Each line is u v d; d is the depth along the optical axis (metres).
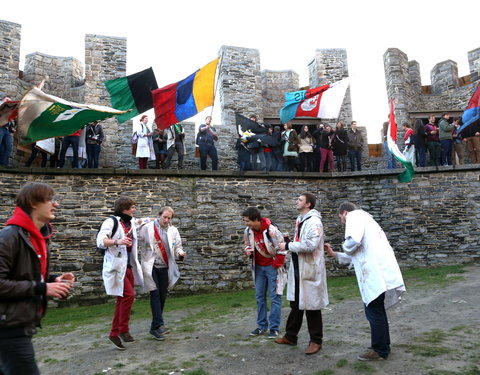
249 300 7.72
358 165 12.12
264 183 10.63
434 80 16.08
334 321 5.47
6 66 11.41
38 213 2.40
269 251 4.91
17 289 2.11
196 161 12.62
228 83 13.45
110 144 12.23
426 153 12.02
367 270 3.77
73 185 9.39
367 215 4.00
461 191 10.78
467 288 6.90
